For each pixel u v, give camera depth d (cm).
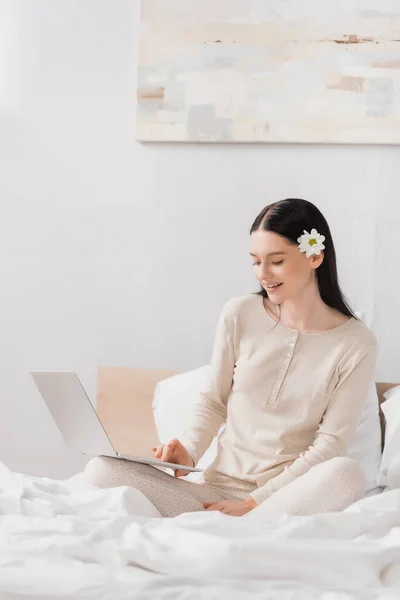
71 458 276
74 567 118
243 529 137
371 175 259
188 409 240
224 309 203
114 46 273
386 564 131
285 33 260
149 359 272
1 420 279
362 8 257
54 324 277
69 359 276
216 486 187
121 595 112
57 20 276
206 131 265
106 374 265
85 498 158
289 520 142
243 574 122
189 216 270
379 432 229
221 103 264
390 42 255
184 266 271
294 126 260
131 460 172
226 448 191
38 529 133
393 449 216
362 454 221
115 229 274
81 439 173
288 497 162
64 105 277
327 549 128
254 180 266
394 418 222
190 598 112
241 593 115
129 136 273
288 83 261
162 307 271
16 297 279
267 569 124
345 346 188
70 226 276
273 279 188
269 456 184
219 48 264
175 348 271
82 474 191
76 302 276
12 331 279
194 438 192
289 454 184
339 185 261
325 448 178
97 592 112
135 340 273
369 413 230
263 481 182
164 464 168
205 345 269
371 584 125
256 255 189
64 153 277
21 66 278
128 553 124
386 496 155
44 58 277
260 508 163
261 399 190
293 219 187
